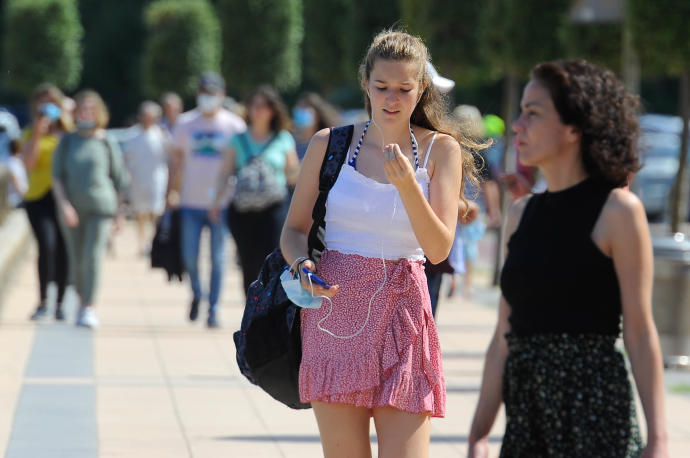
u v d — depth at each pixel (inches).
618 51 1528.1
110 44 5521.7
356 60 2623.0
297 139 1437.0
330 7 2935.5
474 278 2058.3
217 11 3216.0
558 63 452.8
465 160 486.6
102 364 1092.5
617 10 1323.8
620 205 429.4
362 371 453.1
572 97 441.7
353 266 461.4
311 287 448.8
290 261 466.6
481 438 468.4
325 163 472.1
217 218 1277.1
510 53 1739.7
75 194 1285.7
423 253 473.4
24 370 1047.0
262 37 3107.8
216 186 1268.5
